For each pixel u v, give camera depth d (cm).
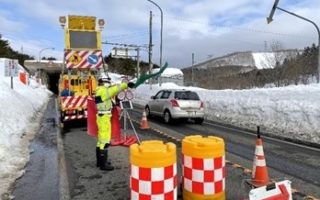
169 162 470
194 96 1656
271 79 3853
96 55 1588
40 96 3372
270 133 1320
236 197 585
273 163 845
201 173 519
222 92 1945
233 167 793
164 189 466
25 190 636
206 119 1817
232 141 1148
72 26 1599
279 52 4341
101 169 773
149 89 3525
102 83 808
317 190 638
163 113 1688
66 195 609
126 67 7025
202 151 517
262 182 556
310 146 1067
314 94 1359
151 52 3991
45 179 703
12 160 842
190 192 530
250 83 4194
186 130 1409
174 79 5350
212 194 520
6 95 1719
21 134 1220
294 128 1351
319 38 1970
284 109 1452
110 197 599
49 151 973
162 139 1180
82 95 1462
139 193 470
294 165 827
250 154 944
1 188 642
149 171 463
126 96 864
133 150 478
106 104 781
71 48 1568
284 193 466
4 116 1312
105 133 778
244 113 1720
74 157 902
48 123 1605
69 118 1439
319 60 1977
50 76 5488
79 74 1569
